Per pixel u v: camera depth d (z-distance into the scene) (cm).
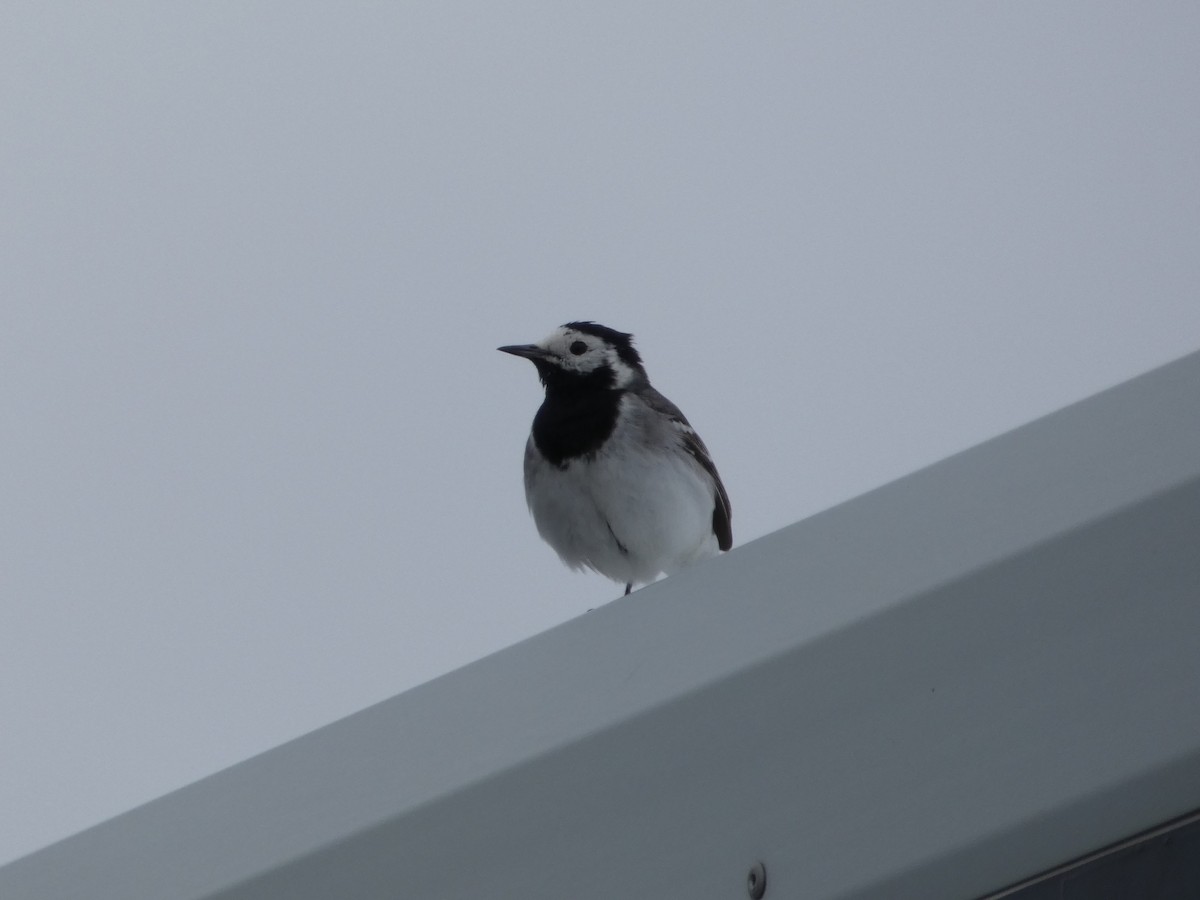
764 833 733
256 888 813
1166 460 727
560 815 773
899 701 726
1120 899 666
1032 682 703
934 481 794
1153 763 673
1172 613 690
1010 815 688
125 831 878
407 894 785
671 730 766
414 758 829
